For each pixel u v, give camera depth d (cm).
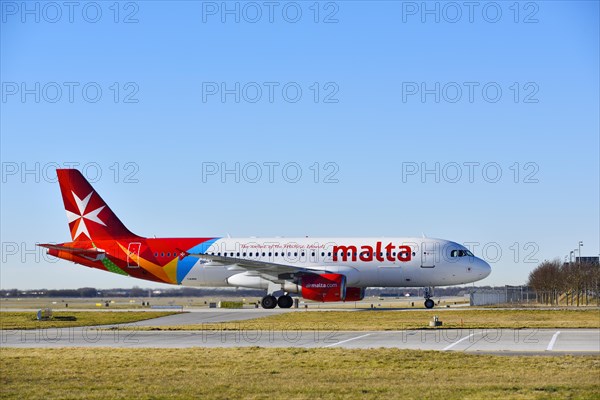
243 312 10288
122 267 11231
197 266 11044
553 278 17888
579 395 3281
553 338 5931
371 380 3791
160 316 9731
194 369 4191
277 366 4275
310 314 9675
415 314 9638
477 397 3247
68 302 19962
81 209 11406
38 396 3406
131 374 4025
